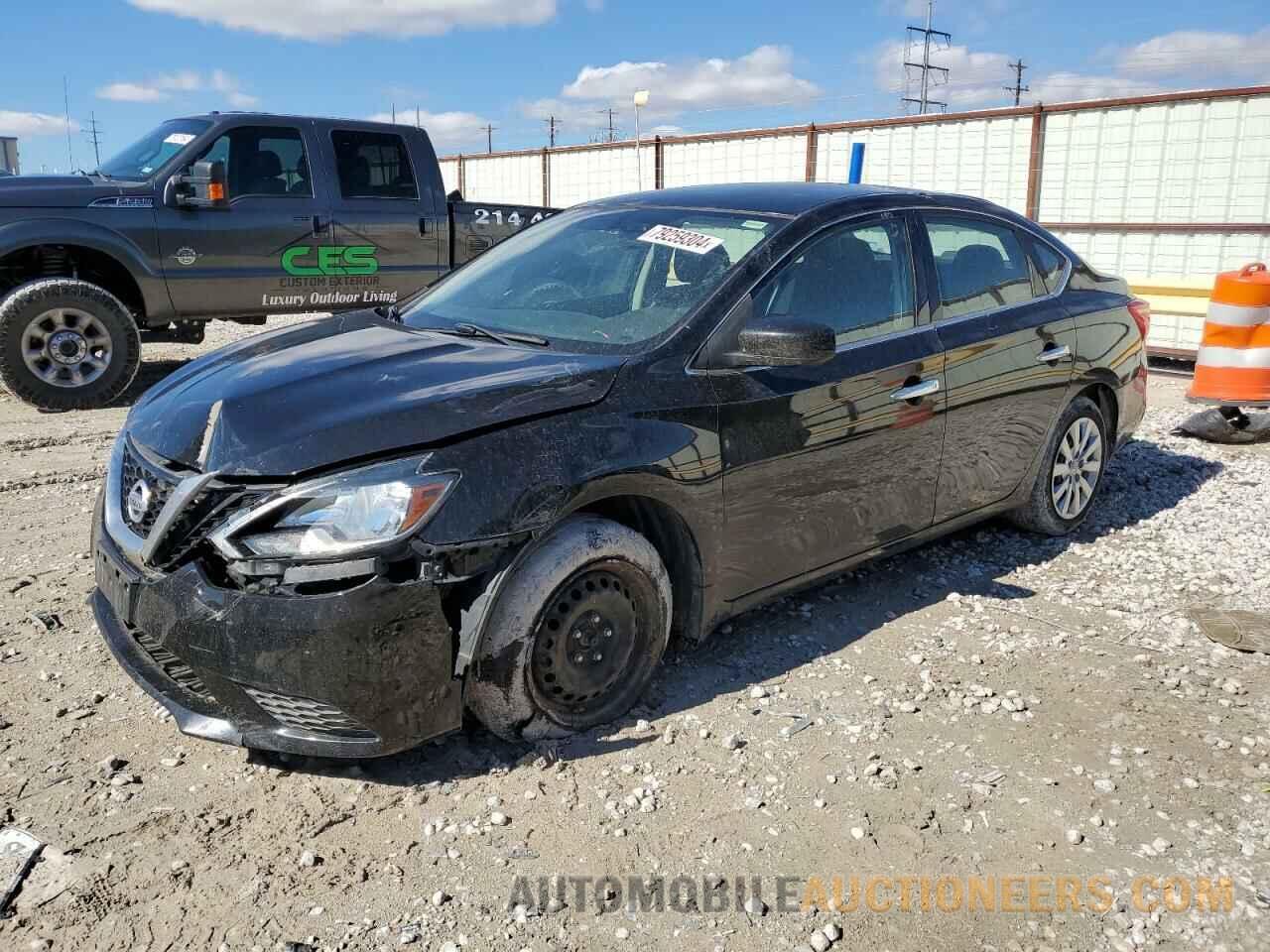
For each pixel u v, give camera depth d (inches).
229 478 108.0
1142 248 433.4
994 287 179.3
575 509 118.6
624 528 123.6
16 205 290.7
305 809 110.8
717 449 130.2
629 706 130.1
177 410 122.3
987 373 169.5
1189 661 150.9
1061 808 114.3
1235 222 403.2
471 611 110.5
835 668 146.1
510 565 111.6
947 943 94.2
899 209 165.9
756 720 131.0
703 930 95.0
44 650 145.8
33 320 297.4
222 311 324.8
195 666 107.2
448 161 837.2
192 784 115.0
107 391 311.7
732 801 114.0
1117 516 217.5
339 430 108.6
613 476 118.7
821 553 148.9
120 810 109.8
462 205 362.9
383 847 105.0
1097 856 106.7
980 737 128.8
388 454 107.8
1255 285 269.9
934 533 170.1
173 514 107.8
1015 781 119.3
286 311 335.6
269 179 326.6
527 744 122.3
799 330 126.4
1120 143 432.1
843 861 105.0
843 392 145.4
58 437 272.4
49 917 94.2
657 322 136.3
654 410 125.3
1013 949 93.8
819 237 150.9
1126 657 151.8
